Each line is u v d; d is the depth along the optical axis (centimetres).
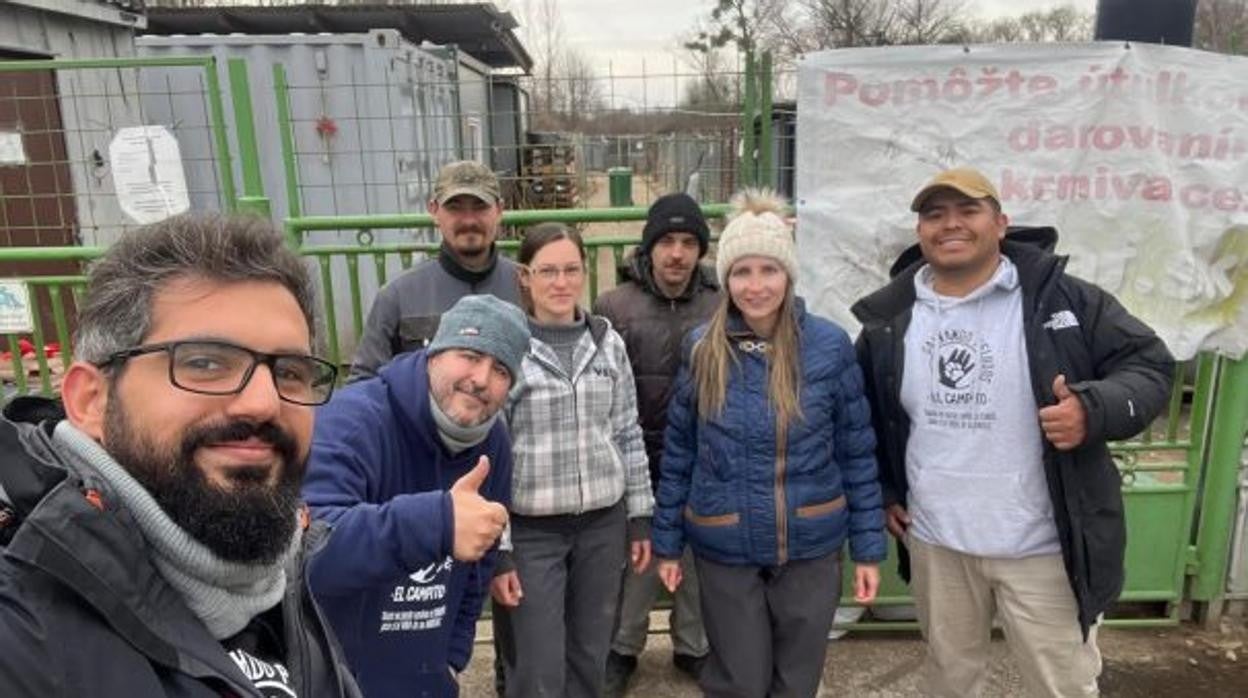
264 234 101
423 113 711
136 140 359
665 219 278
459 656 212
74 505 83
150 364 92
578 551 259
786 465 234
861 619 345
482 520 145
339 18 1138
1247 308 304
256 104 648
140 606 87
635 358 288
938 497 235
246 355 95
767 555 236
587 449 249
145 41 641
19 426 91
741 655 242
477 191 281
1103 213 301
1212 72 291
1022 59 295
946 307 233
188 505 92
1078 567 220
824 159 309
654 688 313
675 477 253
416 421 185
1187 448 330
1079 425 208
